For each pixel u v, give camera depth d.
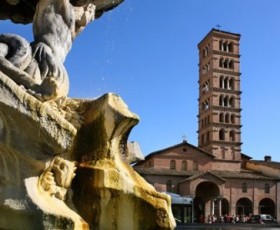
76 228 4.04
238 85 99.88
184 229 38.81
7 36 5.10
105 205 4.81
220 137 95.94
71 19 5.92
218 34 101.88
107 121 4.87
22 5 6.86
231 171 92.12
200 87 105.19
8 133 4.00
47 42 5.61
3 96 3.93
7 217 4.05
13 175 4.10
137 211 4.86
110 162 4.96
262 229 43.78
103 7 6.91
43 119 3.99
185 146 89.81
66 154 4.70
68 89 5.57
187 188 81.69
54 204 4.23
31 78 4.52
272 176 90.69
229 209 86.75
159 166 87.75
